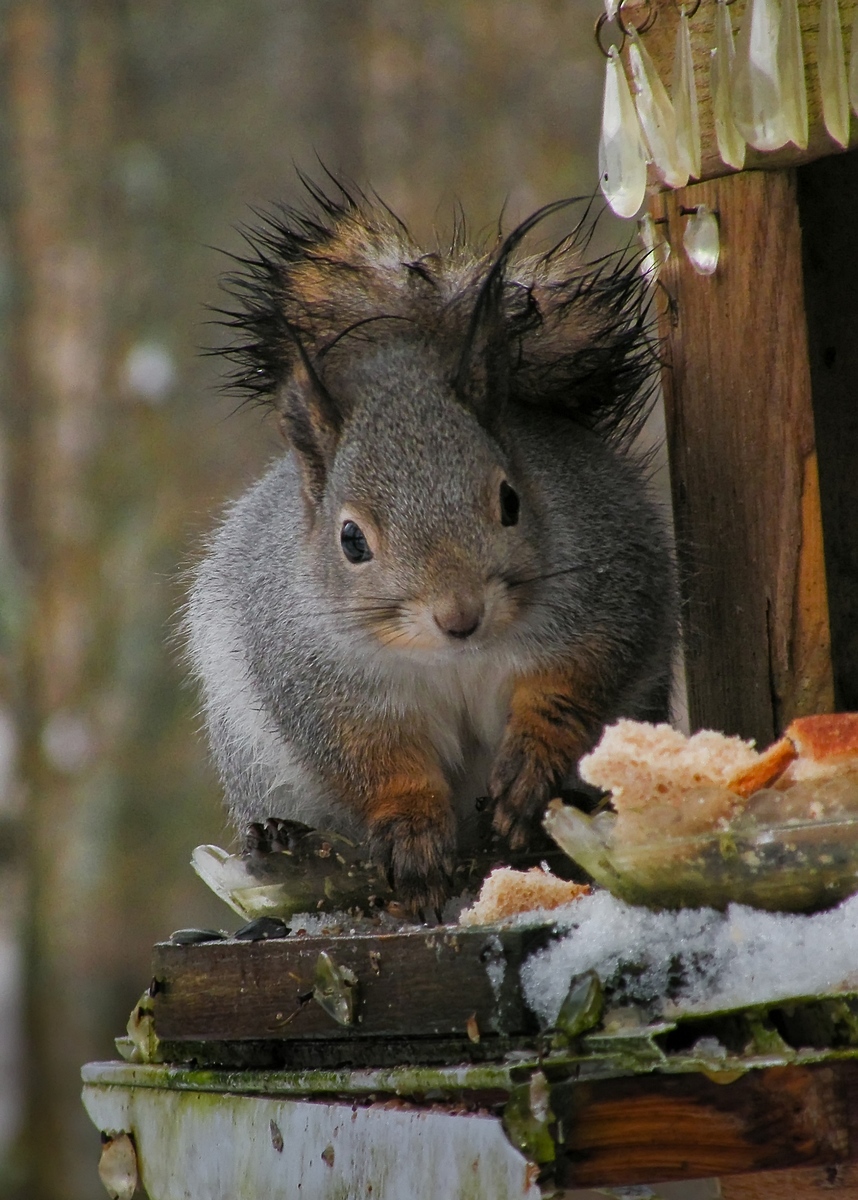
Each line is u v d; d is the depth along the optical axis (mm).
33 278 4781
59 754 4512
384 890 2820
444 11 4473
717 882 2701
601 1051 2682
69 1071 4352
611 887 2709
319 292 2863
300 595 2844
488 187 4305
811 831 2697
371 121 4566
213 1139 2756
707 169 2824
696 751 2711
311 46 4688
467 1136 2684
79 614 4574
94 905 4414
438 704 2844
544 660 2830
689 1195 2811
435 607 2797
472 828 2852
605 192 2797
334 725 2848
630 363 2854
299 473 2842
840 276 2830
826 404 2832
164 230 4781
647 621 2838
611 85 2799
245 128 4758
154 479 4621
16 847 4473
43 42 4855
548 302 2857
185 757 4469
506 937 2701
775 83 2783
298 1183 2729
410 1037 2721
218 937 2781
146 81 4883
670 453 2846
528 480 2828
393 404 2826
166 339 4727
